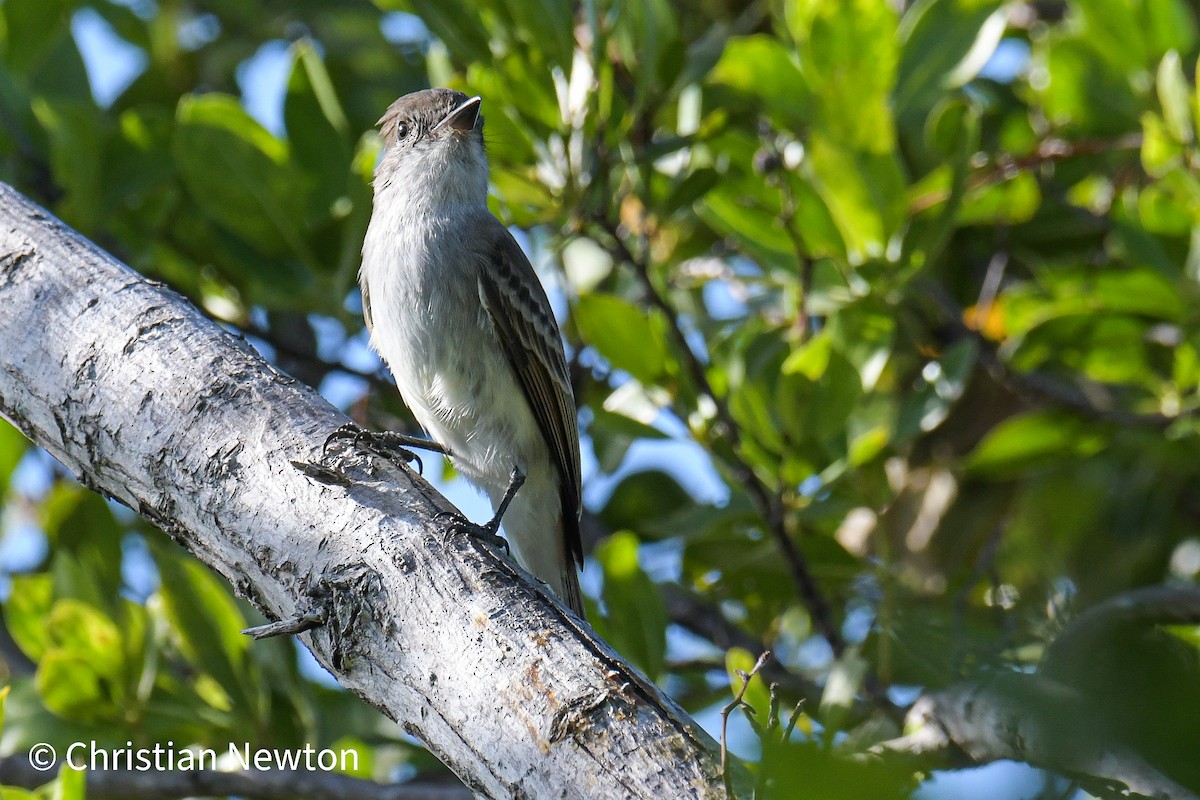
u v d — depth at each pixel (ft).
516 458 30.07
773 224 34.40
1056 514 39.55
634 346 31.86
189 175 35.42
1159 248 34.47
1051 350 36.58
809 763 11.94
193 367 19.42
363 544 17.62
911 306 38.19
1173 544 39.65
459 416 29.96
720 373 33.63
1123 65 36.76
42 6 38.70
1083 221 39.37
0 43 38.75
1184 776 14.28
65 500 36.60
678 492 40.24
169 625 32.83
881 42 31.99
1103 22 36.65
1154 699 14.83
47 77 39.06
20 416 20.11
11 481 39.27
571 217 31.73
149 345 19.61
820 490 32.37
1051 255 40.50
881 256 33.27
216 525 18.72
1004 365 35.76
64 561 33.09
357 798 27.81
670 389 32.27
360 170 35.83
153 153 36.68
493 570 17.19
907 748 22.58
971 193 35.94
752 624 36.17
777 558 34.22
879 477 33.40
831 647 31.19
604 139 31.22
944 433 41.98
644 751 15.14
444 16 30.94
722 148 34.88
